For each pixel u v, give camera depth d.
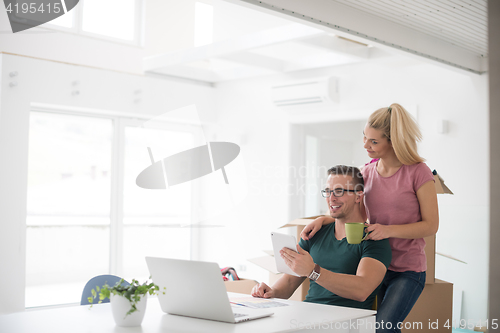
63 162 4.70
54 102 4.39
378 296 2.27
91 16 4.76
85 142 4.86
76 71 4.54
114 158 5.05
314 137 5.20
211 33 5.03
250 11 4.64
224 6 4.90
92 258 4.90
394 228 2.00
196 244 5.80
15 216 4.13
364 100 4.42
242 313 1.60
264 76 5.25
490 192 1.58
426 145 4.01
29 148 4.47
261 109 5.28
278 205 5.08
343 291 1.79
